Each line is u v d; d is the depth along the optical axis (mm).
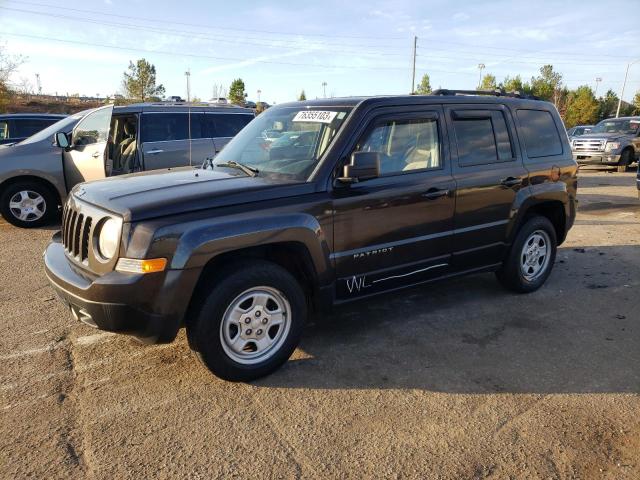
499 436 2951
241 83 55281
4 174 7770
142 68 44844
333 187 3633
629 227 8562
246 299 3375
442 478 2609
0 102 33969
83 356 3844
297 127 4109
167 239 3012
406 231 4055
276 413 3156
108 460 2711
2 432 2924
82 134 7969
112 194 3369
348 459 2746
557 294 5301
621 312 4832
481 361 3850
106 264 3107
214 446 2838
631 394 3404
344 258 3742
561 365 3797
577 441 2910
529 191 4926
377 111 3906
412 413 3172
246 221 3240
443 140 4309
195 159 8297
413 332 4348
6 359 3781
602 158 17844
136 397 3305
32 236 7570
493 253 4812
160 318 3053
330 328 4414
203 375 3584
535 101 5277
